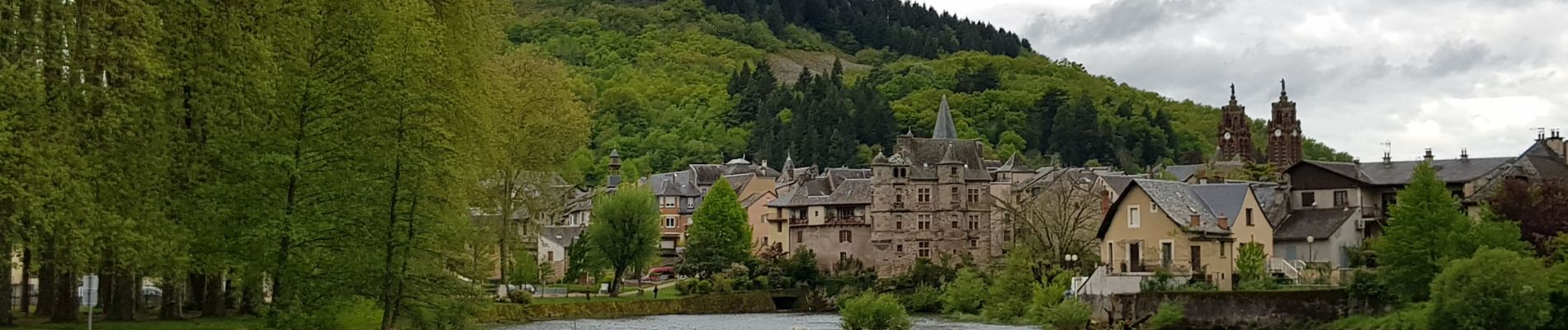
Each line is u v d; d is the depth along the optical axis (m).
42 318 71.12
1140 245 112.31
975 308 130.62
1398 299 85.94
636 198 145.50
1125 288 102.12
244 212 57.38
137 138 57.16
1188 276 104.31
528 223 111.25
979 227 161.88
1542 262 79.25
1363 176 124.31
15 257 67.81
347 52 59.69
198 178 58.44
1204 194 116.75
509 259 121.94
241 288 63.75
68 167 53.19
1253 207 114.44
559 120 102.50
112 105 55.66
